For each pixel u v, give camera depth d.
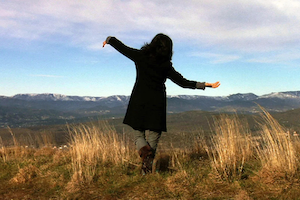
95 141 5.17
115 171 4.05
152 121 3.54
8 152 6.54
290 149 3.23
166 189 3.07
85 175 3.70
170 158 4.77
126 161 4.55
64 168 4.44
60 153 5.92
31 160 5.42
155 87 3.58
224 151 3.53
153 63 3.50
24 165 5.05
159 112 3.58
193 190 2.99
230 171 3.39
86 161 4.64
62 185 3.57
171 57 3.57
